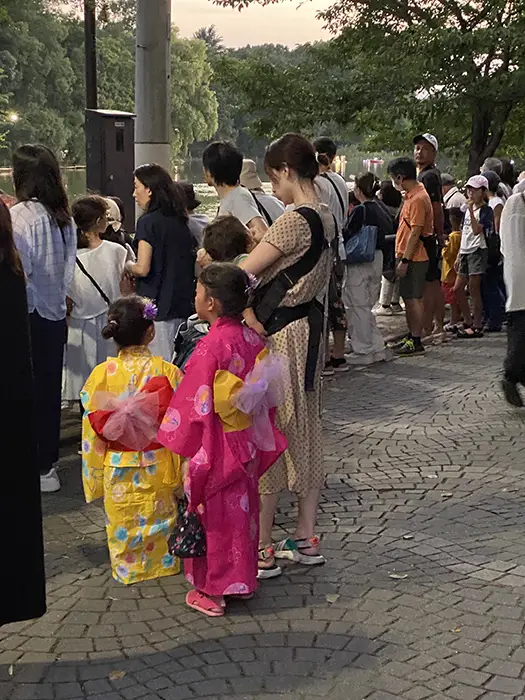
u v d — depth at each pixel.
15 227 4.62
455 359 8.43
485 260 9.30
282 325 3.84
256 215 5.16
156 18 8.19
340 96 13.58
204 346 3.58
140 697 3.11
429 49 12.34
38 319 4.76
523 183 6.24
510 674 3.23
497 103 12.89
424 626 3.58
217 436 3.59
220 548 3.64
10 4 19.72
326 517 4.68
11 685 3.19
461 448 5.78
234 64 13.95
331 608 3.74
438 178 8.90
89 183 9.24
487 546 4.31
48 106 50.62
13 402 2.94
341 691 3.13
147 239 5.27
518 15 13.07
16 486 2.98
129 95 40.69
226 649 3.43
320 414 4.11
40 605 3.11
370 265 8.04
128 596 3.88
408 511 4.75
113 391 3.92
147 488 3.94
